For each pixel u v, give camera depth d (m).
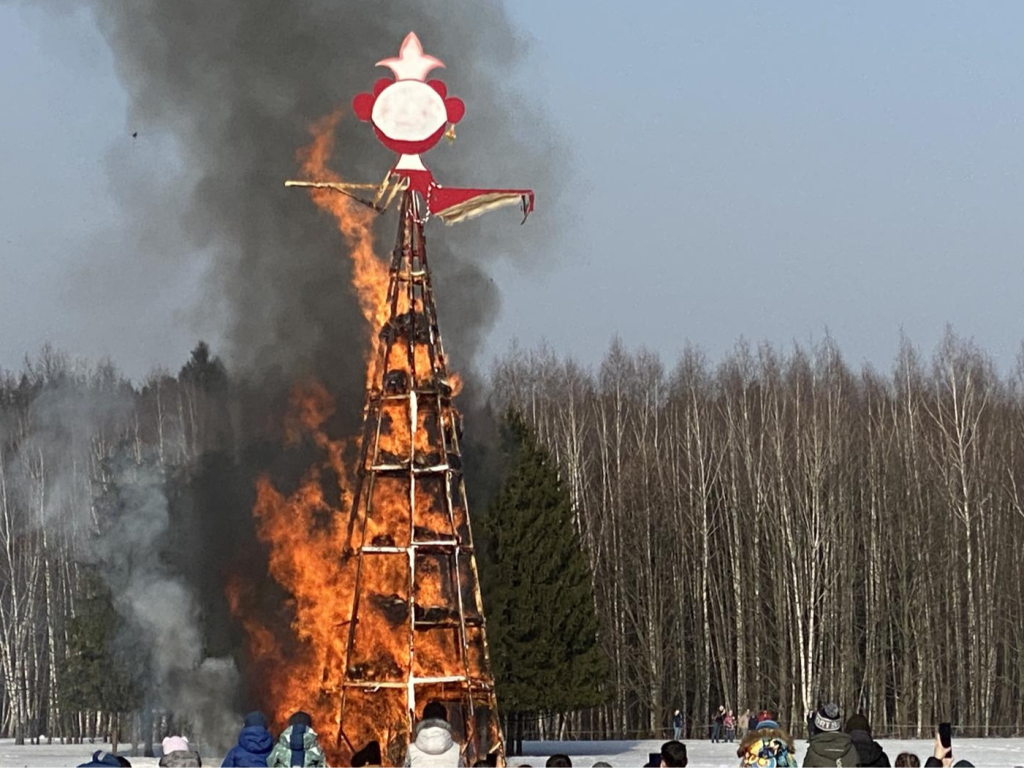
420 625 28.77
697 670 74.25
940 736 26.38
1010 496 76.25
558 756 16.83
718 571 77.12
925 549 74.50
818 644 71.88
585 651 51.81
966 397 76.75
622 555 74.69
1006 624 74.81
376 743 17.50
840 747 18.81
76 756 57.47
